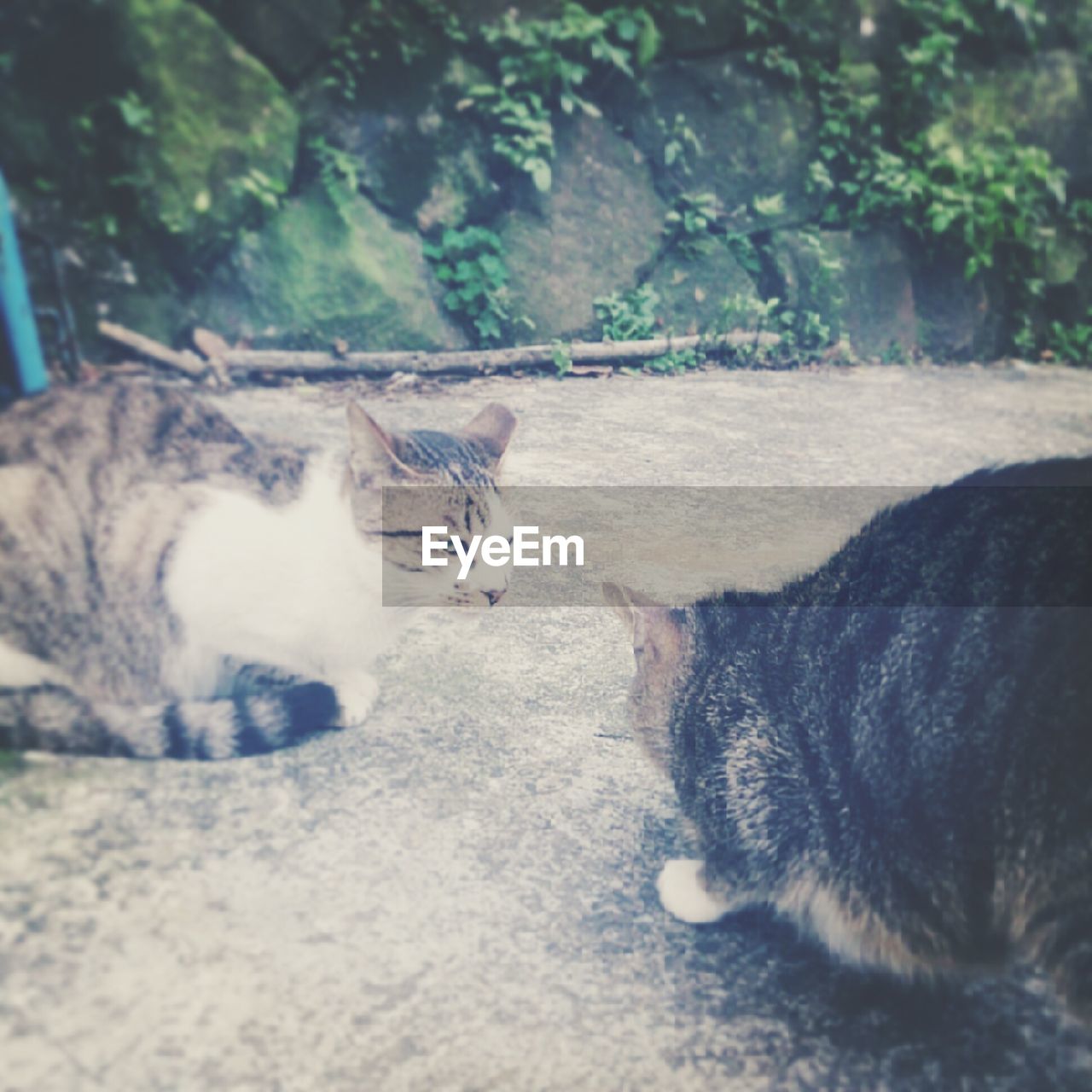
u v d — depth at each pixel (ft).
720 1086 4.42
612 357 17.72
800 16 21.01
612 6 18.92
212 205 14.90
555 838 6.04
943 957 4.86
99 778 6.06
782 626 5.38
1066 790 4.31
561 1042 4.58
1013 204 23.43
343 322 15.66
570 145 18.33
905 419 16.51
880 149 22.31
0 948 4.68
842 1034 4.76
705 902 5.45
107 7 14.32
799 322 20.70
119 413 7.02
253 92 15.35
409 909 5.31
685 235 19.56
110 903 5.06
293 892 5.33
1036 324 24.71
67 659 6.73
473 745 6.91
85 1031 4.35
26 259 13.74
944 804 4.57
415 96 16.83
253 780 6.25
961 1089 4.50
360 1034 4.51
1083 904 4.28
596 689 7.82
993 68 24.29
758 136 20.45
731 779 5.29
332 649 6.98
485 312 16.85
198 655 6.84
